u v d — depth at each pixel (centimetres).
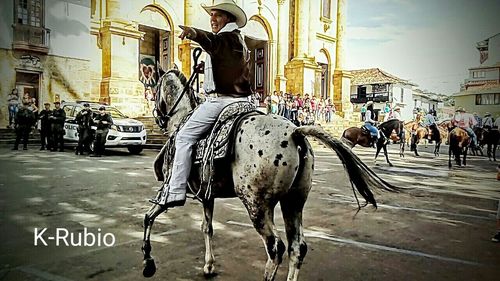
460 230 646
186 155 390
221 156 360
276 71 3017
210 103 398
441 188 1094
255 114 377
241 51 401
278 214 738
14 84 1989
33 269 439
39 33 2011
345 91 3469
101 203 764
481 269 467
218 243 540
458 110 2898
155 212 408
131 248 512
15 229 588
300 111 2548
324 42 3338
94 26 2114
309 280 421
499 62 3189
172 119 453
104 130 1532
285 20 3048
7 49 1958
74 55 2086
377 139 1608
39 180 998
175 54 2383
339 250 525
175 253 495
